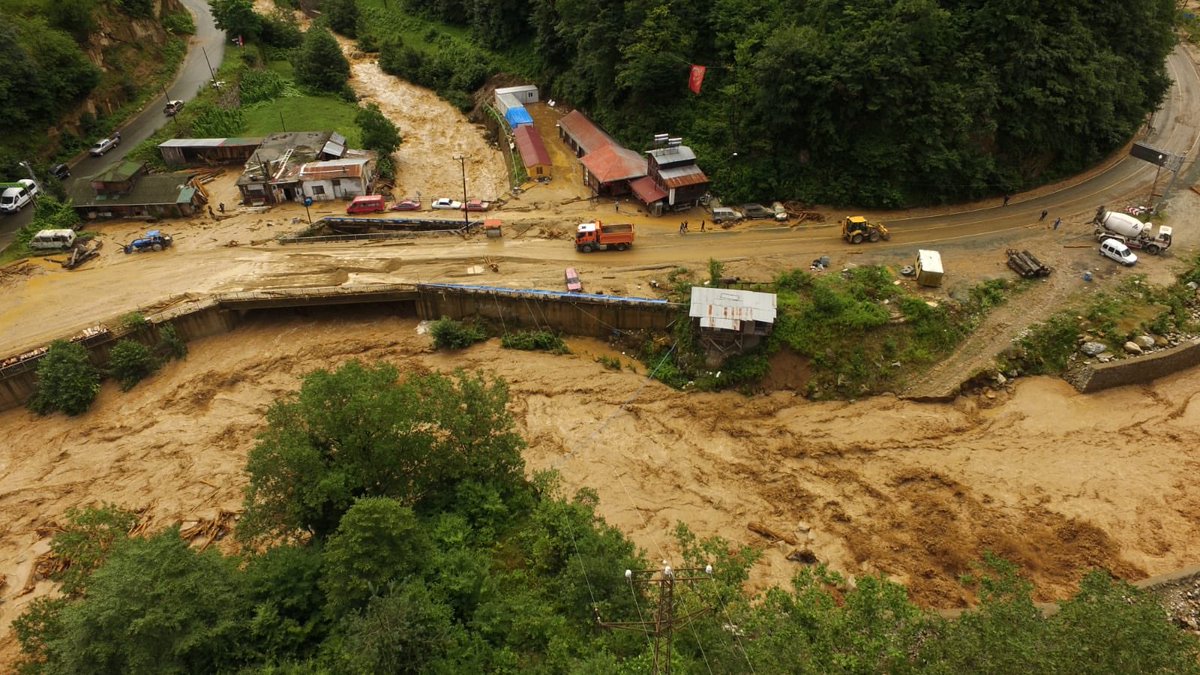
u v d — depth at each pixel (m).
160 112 88.06
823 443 46.56
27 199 67.94
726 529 41.31
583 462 45.94
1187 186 66.69
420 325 58.47
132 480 45.41
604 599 27.70
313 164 72.81
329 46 101.75
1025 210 64.56
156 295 56.78
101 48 87.50
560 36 91.44
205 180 76.69
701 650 24.45
